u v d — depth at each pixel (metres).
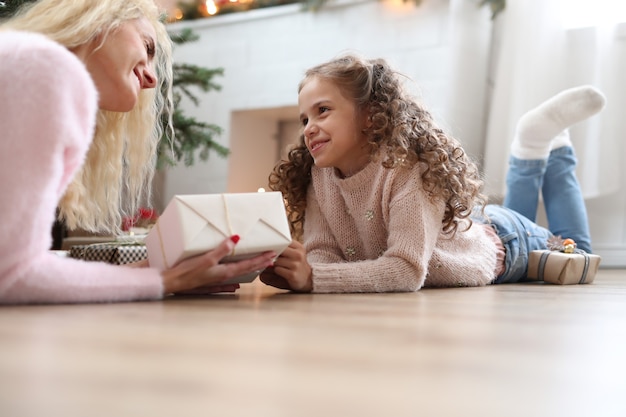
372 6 2.95
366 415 0.32
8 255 0.81
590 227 2.69
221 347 0.52
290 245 1.12
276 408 0.33
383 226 1.33
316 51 3.10
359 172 1.33
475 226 1.59
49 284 0.84
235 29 3.31
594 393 0.40
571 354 0.54
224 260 1.00
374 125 1.33
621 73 2.58
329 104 1.32
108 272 0.90
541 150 2.08
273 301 0.97
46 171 0.81
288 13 3.16
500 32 2.70
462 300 1.06
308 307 0.88
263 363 0.45
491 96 2.73
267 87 3.23
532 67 2.54
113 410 0.31
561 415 0.34
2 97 0.80
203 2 3.37
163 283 0.93
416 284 1.22
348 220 1.40
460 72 2.64
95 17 1.03
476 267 1.47
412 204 1.23
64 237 2.17
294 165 1.50
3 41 0.84
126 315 0.75
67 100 0.83
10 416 0.30
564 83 2.56
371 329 0.65
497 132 2.60
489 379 0.42
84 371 0.41
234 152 3.35
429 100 2.78
